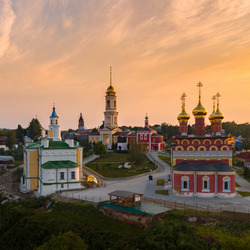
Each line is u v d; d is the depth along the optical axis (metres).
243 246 33.97
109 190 64.94
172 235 38.25
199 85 68.25
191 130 151.62
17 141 174.50
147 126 143.62
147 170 90.81
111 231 43.12
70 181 66.88
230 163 62.34
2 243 47.84
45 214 51.59
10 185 86.69
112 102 154.62
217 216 43.94
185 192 59.06
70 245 36.59
